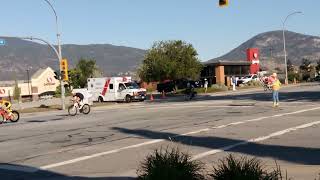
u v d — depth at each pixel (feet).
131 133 61.00
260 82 269.03
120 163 39.37
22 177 36.73
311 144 43.45
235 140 48.75
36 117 115.34
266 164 34.40
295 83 280.92
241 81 276.41
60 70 148.87
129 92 172.04
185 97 175.73
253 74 304.91
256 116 73.46
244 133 53.72
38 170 39.11
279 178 26.40
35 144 56.34
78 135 62.75
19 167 41.09
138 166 37.06
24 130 76.43
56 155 46.44
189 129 61.26
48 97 353.31
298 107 87.04
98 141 55.01
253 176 22.54
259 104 100.17
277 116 71.51
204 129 60.13
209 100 135.64
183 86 251.60
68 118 99.91
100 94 179.52
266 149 42.14
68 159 43.47
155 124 71.00
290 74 321.73
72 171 37.55
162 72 251.19
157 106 122.83
